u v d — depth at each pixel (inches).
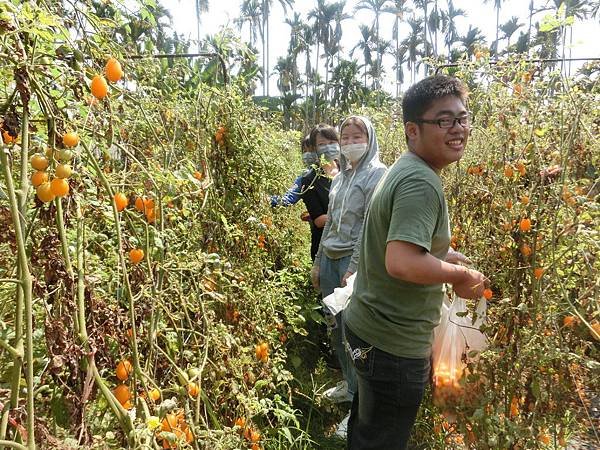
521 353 83.4
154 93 94.3
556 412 87.9
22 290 42.4
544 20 88.7
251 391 77.5
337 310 104.9
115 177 61.6
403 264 71.1
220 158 112.5
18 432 42.9
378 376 82.0
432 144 76.4
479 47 110.6
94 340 47.1
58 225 46.0
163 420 55.6
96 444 46.2
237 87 117.6
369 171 121.8
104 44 52.6
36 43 45.3
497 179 97.6
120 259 53.5
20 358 41.4
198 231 101.1
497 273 91.3
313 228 157.5
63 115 46.6
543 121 91.5
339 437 116.9
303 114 1226.6
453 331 94.3
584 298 79.2
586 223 79.3
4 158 41.6
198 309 74.5
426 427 112.2
